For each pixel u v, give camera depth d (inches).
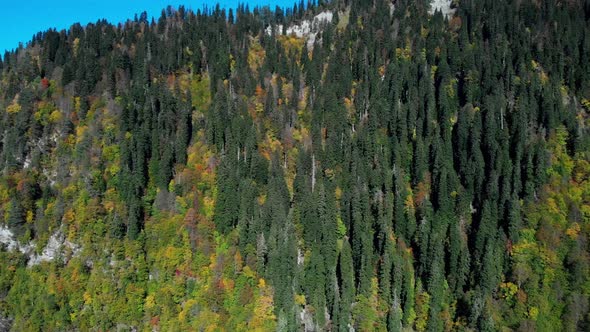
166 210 6638.8
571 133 6825.8
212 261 6058.1
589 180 6432.1
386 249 6018.7
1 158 7352.4
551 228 6058.1
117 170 6894.7
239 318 5600.4
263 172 6766.7
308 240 6146.7
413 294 5871.1
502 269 5935.0
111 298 6067.9
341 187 6766.7
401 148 7180.1
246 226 6087.6
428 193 6761.8
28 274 6491.1
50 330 6018.7
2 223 6811.0
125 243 6333.7
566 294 5718.5
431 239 6092.5
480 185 6579.7
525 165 6579.7
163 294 5954.7
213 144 7199.8
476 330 5506.9
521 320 5585.6
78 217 6520.7
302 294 5836.6
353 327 5674.2
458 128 7249.0
